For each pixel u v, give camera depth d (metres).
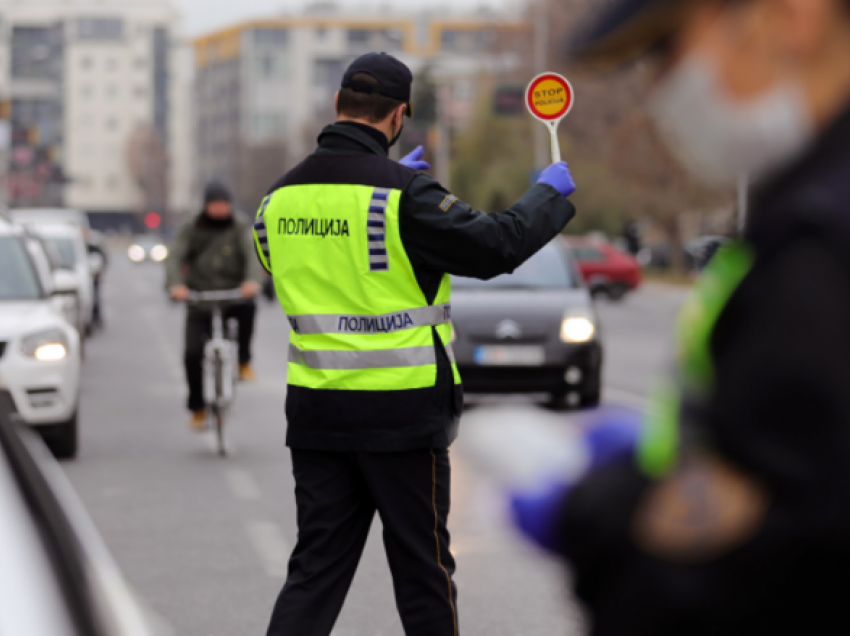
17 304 21.59
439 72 153.75
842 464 2.05
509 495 2.38
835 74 2.23
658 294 92.69
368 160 7.99
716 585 2.11
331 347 7.98
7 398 8.25
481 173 146.50
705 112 2.31
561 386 26.16
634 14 2.22
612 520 2.23
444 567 8.17
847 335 2.09
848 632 2.08
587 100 104.06
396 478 7.98
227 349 21.42
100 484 18.33
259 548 14.21
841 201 2.15
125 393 30.83
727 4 2.23
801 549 2.06
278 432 23.95
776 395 2.11
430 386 7.98
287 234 8.12
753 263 2.21
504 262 7.69
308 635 8.09
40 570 4.09
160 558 13.71
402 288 7.91
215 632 11.00
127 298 83.94
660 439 2.27
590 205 119.25
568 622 11.29
